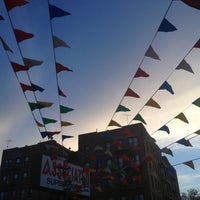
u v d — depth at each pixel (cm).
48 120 946
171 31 600
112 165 1617
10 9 534
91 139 3775
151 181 3322
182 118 912
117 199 3253
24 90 797
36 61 670
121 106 896
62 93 789
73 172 2188
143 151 3359
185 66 700
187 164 1059
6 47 583
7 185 4453
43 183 1841
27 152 4575
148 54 666
